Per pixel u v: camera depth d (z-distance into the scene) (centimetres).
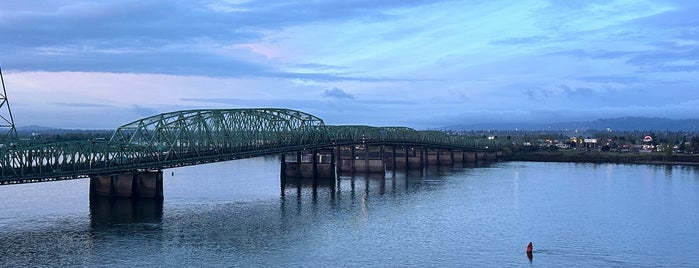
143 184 15162
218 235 10956
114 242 10269
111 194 15312
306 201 15675
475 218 12988
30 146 11944
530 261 9269
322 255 9569
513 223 12375
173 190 17850
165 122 15425
